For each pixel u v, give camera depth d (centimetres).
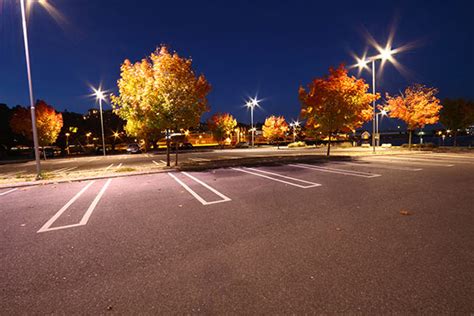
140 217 567
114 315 247
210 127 5091
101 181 1098
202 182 987
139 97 1352
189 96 1427
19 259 377
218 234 454
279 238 427
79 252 396
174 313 248
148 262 358
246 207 621
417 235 422
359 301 258
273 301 262
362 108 1773
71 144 6425
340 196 702
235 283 298
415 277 298
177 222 525
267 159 1809
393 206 593
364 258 349
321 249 380
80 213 614
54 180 1098
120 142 7438
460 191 730
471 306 245
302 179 983
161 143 8469
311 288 283
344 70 1723
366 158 1791
